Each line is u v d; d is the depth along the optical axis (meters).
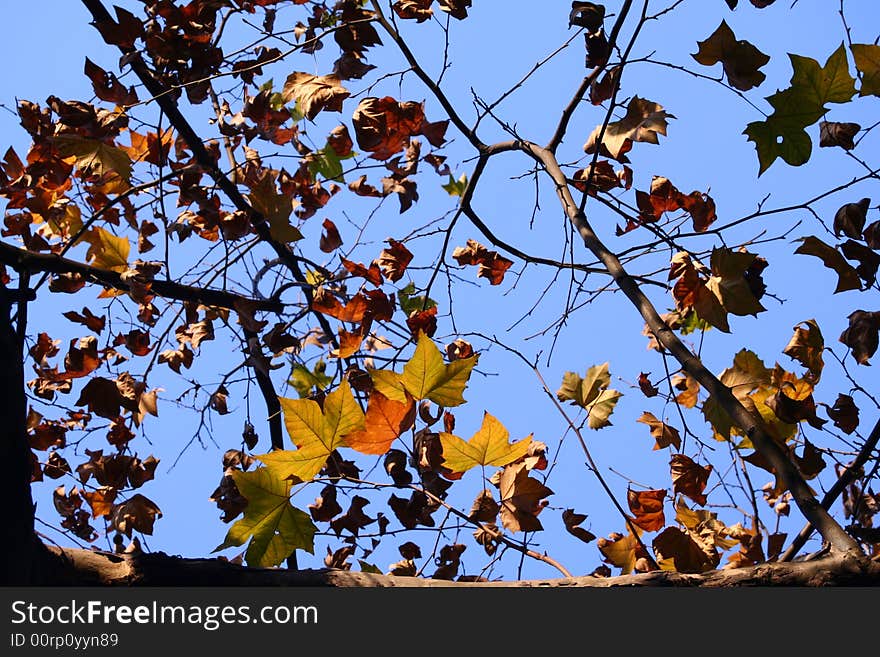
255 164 3.81
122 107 3.12
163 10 3.19
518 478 2.30
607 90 3.16
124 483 3.21
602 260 2.70
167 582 2.00
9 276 3.59
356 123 3.16
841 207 2.71
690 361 2.36
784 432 2.79
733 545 2.87
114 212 3.84
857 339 2.73
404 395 1.95
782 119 2.51
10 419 1.95
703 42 2.53
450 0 3.20
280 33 3.53
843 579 1.84
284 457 1.98
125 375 3.24
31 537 1.94
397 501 2.96
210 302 3.57
